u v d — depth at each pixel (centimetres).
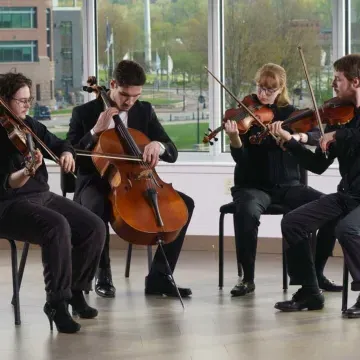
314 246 565
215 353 419
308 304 500
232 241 690
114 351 424
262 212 551
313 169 521
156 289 539
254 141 548
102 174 516
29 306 515
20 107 473
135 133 535
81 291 486
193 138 718
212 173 688
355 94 509
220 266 562
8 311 504
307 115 552
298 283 502
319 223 506
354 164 504
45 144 494
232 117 562
